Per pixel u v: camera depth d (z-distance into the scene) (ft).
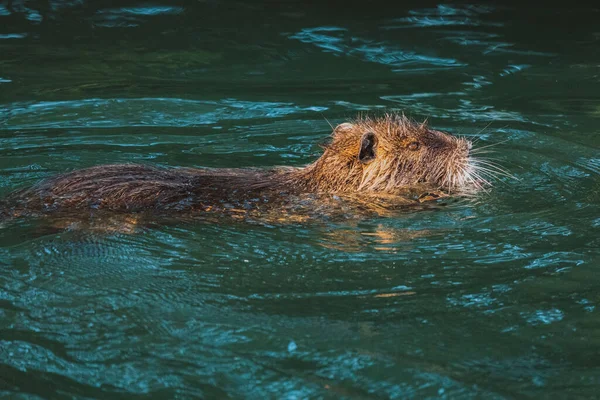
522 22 138.51
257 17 140.56
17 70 115.96
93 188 70.69
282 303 56.95
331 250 65.72
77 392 47.14
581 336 52.85
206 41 129.18
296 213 72.43
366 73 116.37
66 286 58.49
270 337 52.37
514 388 47.42
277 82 112.88
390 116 83.35
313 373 48.73
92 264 61.98
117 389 47.42
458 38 130.52
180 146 91.40
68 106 102.94
